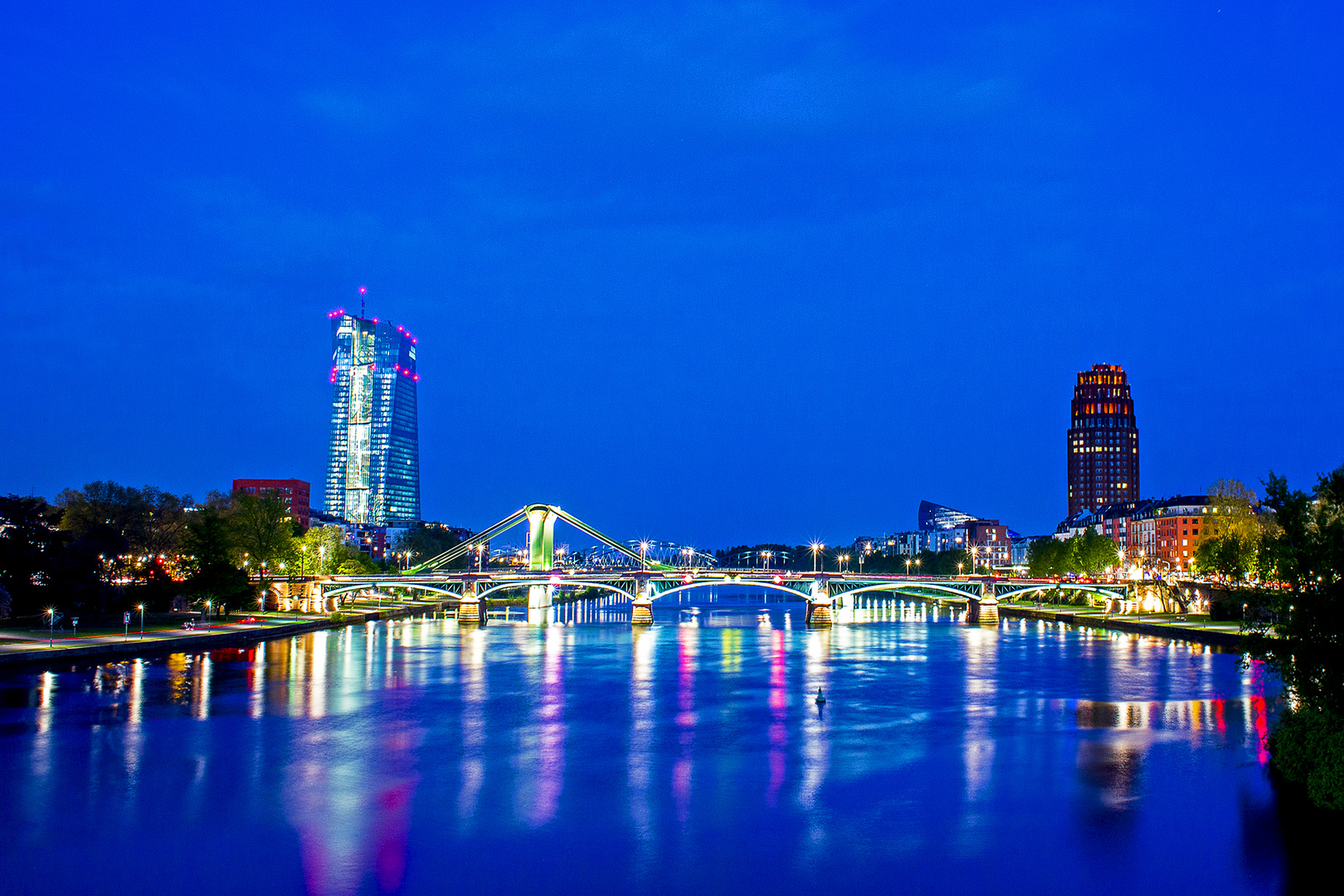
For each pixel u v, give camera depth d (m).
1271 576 66.31
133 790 73.50
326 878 55.81
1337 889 53.31
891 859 58.44
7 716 103.31
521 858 58.88
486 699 119.31
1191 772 77.31
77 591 174.88
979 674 143.25
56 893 53.88
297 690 124.62
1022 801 69.94
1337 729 65.12
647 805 69.62
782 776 78.00
